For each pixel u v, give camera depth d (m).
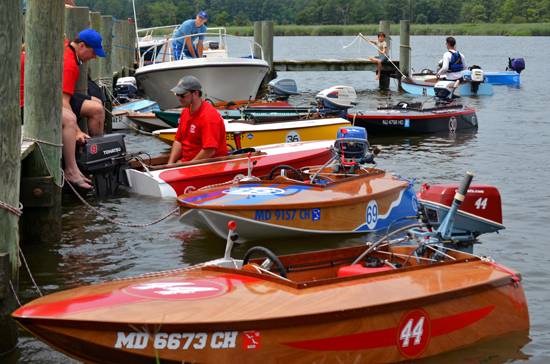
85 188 12.34
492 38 92.69
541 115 23.36
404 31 32.19
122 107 22.17
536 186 13.56
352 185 10.84
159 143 18.84
